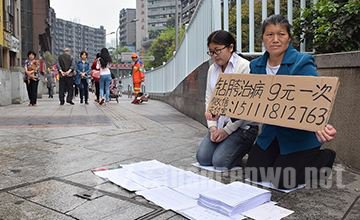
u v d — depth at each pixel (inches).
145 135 210.5
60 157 154.8
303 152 118.6
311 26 188.4
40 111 354.9
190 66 327.3
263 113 118.7
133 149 172.1
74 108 398.3
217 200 98.1
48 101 559.2
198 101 274.1
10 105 452.8
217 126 144.5
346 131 141.4
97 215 95.8
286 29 121.7
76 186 117.6
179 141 192.5
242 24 217.8
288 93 115.3
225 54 142.9
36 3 1263.5
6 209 99.1
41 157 154.5
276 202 106.1
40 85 757.9
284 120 112.4
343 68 143.1
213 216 95.5
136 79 500.1
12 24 825.5
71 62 460.8
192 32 317.7
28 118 287.9
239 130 140.4
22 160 149.5
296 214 97.2
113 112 350.9
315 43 180.9
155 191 112.4
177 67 430.6
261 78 124.4
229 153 137.8
